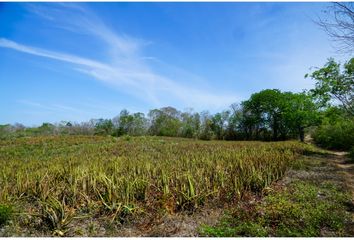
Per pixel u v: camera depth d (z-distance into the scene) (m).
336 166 17.56
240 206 8.68
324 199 9.61
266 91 63.59
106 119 62.94
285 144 32.59
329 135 34.03
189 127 64.19
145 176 11.25
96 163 14.91
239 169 12.52
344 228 7.17
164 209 8.26
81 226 7.44
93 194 9.28
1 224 7.47
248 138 63.91
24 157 23.41
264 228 7.14
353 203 9.23
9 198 9.48
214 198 9.30
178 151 23.39
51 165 15.77
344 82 22.14
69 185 10.26
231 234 6.75
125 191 8.73
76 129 61.75
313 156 22.97
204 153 20.53
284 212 7.96
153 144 31.58
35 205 9.27
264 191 10.17
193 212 8.20
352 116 22.41
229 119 65.75
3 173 13.50
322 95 23.39
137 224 7.54
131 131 62.91
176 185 9.60
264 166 13.05
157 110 68.38
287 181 12.25
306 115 39.66
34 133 52.84
